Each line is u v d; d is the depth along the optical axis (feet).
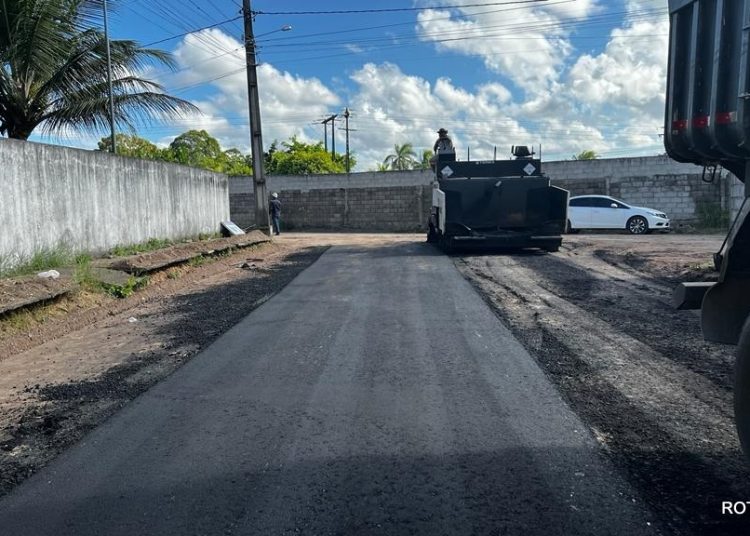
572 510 10.98
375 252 56.95
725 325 13.92
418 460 13.15
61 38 47.29
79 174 42.42
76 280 33.35
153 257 44.37
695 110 14.85
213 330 26.17
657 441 13.75
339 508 11.33
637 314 26.76
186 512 11.37
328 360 20.88
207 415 16.17
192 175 62.95
